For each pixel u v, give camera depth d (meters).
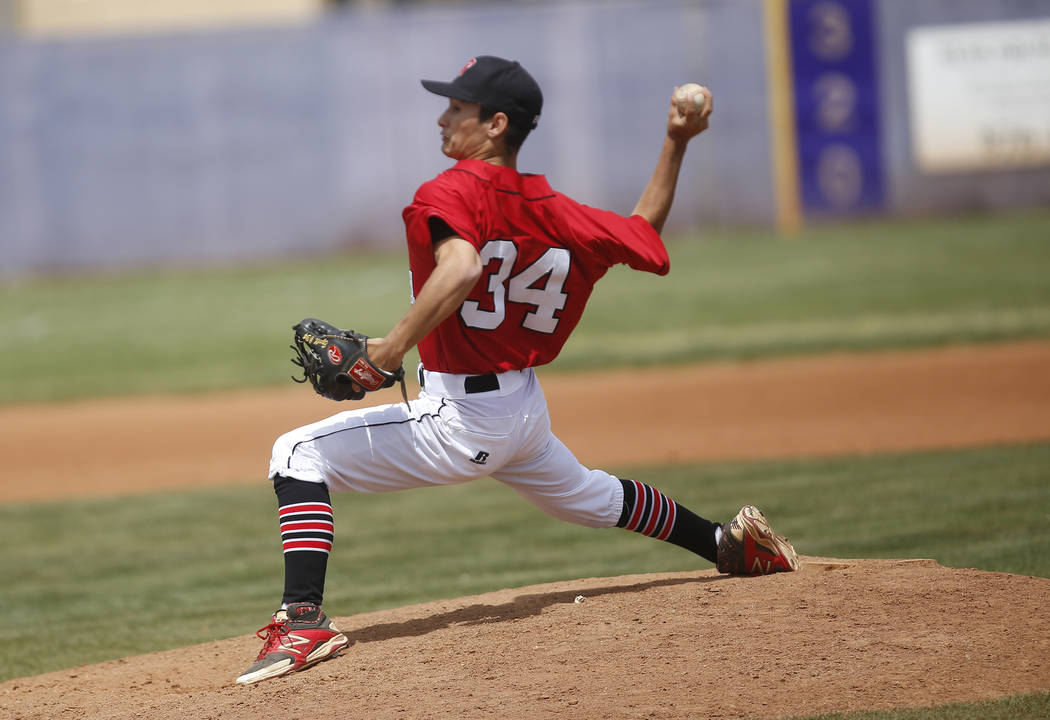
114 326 58.62
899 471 25.00
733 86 78.38
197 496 28.53
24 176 79.31
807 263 64.56
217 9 106.88
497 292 12.45
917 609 12.16
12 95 78.38
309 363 12.18
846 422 31.91
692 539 14.23
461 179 12.19
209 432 36.97
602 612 13.03
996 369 37.69
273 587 19.83
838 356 42.38
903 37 76.62
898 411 32.75
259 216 80.56
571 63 79.19
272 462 12.67
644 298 58.38
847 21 76.81
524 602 14.38
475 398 12.62
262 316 58.06
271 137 79.81
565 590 14.86
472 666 11.70
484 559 20.64
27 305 68.25
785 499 23.06
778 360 42.72
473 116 12.49
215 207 80.38
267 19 107.38
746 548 14.17
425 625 13.85
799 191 78.69
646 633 12.11
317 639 12.48
